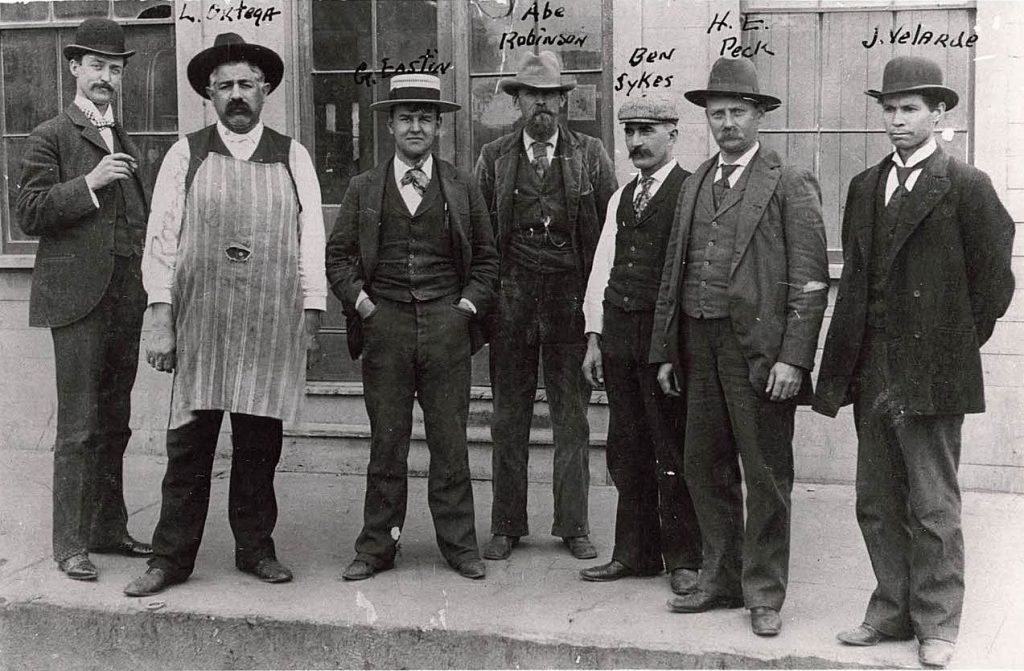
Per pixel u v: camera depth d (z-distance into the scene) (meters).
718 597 3.58
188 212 3.74
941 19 4.95
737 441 3.44
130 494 5.02
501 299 4.25
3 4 5.71
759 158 3.44
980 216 3.05
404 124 3.90
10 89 5.78
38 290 4.02
